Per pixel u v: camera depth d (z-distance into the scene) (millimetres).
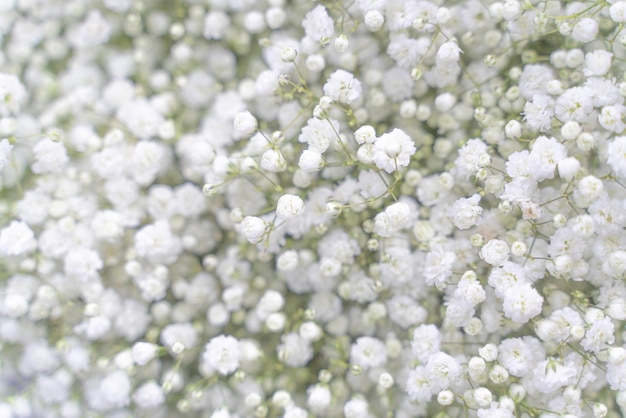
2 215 320
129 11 329
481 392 294
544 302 305
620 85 294
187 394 317
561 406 296
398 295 314
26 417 317
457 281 307
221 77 329
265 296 315
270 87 312
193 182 327
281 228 313
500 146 308
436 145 315
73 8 328
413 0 307
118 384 311
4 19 328
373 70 315
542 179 293
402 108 312
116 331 321
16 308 312
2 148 311
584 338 295
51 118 326
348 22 316
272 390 321
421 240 311
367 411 311
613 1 300
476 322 301
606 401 304
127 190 318
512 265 296
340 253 312
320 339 323
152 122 320
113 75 329
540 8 310
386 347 313
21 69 333
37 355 315
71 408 316
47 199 320
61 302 320
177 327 316
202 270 327
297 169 311
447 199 312
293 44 313
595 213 293
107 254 323
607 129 294
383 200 314
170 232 316
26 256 320
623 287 300
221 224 322
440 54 303
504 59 313
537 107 299
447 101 309
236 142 323
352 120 309
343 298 322
